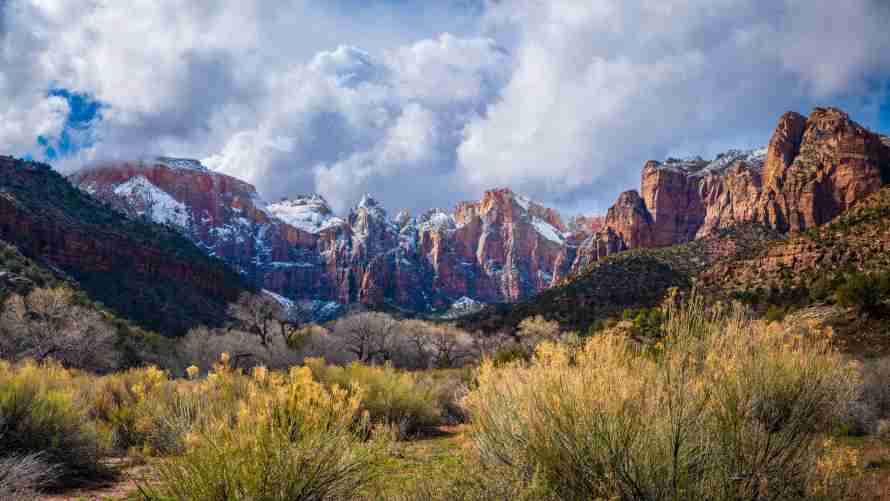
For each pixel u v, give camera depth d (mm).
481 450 4520
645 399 3783
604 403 3748
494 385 4965
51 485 6852
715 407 3816
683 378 3920
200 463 3686
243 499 3654
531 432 3957
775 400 3979
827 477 3699
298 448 3932
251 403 4453
